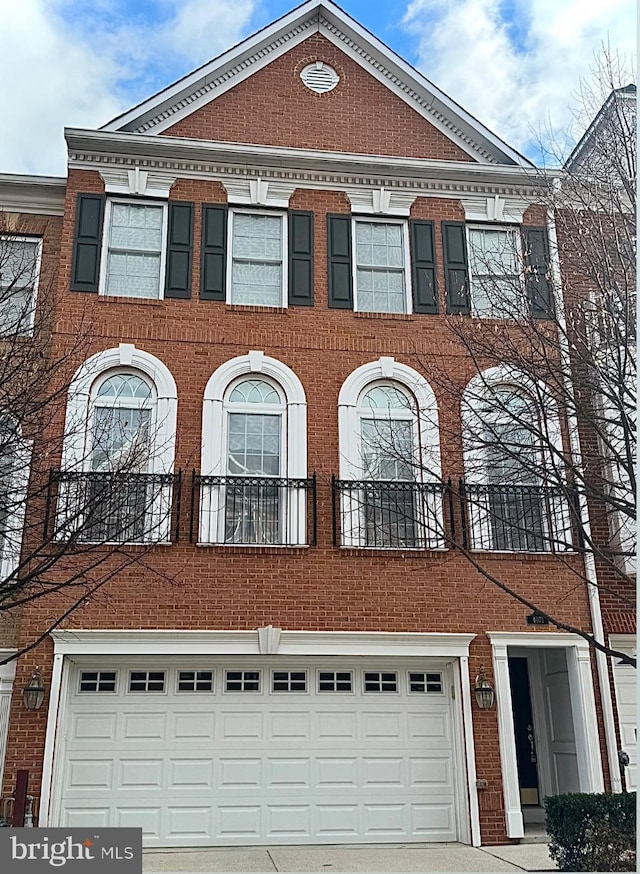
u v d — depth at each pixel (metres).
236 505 11.37
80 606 10.61
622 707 11.30
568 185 10.41
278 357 12.09
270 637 10.75
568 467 8.96
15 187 12.71
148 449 10.16
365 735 10.98
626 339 8.91
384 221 13.14
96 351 11.66
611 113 9.96
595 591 11.54
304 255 12.64
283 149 12.86
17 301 11.97
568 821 8.76
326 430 11.86
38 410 9.08
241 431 11.80
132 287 12.25
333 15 13.87
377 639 11.00
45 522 9.10
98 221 12.30
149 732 10.61
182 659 10.85
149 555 10.89
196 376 11.83
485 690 10.91
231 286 12.47
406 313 12.63
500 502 11.66
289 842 10.45
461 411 10.88
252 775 10.64
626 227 9.47
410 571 11.37
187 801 10.44
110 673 10.78
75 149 12.51
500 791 10.67
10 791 9.82
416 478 11.75
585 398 9.77
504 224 13.24
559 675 12.27
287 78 13.74
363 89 13.91
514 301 10.85
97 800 10.28
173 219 12.51
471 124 13.69
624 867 8.35
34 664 10.34
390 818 10.70
